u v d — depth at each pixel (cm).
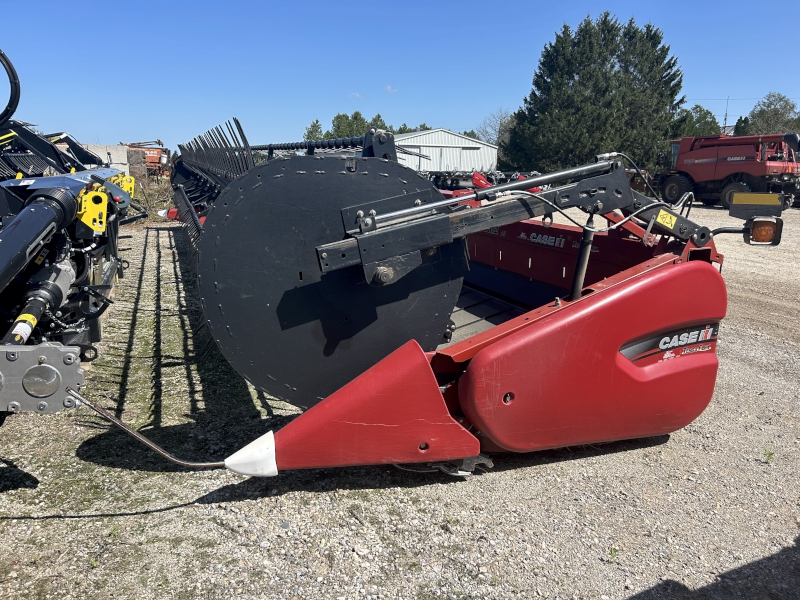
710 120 6003
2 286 303
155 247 1141
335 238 297
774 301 783
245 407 422
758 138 2008
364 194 301
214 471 333
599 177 329
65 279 400
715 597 247
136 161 2223
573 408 318
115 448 358
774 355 558
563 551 272
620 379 325
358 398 286
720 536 287
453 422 298
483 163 4019
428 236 292
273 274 293
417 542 275
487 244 600
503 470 342
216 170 825
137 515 290
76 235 444
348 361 316
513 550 271
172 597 237
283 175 288
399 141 3672
